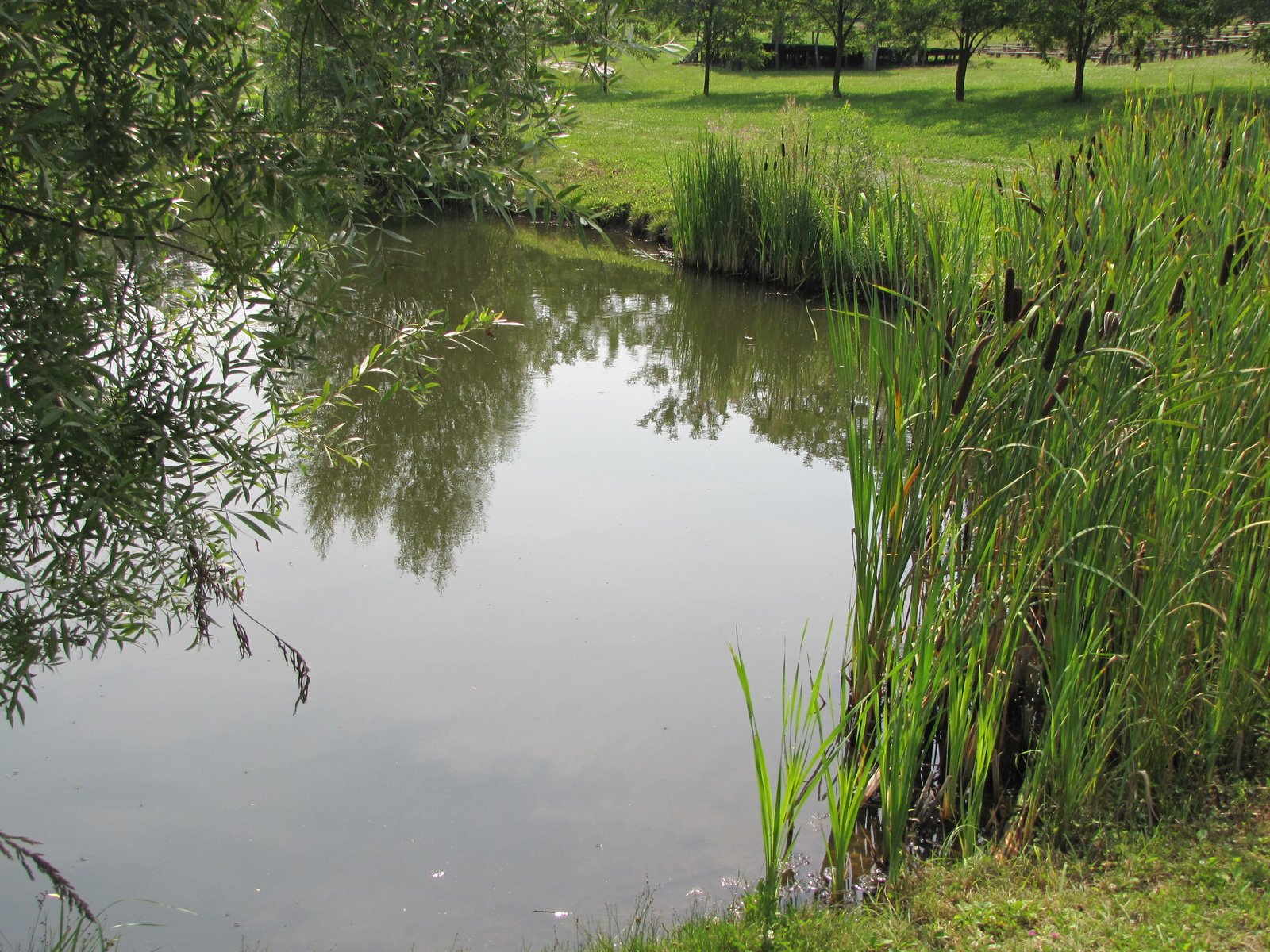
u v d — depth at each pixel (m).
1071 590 4.05
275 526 3.24
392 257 17.77
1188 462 3.99
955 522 4.57
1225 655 3.90
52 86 2.60
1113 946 3.19
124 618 3.38
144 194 2.73
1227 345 4.29
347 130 3.01
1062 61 44.31
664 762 5.26
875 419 4.75
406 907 4.27
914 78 44.09
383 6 2.87
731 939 3.62
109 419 2.71
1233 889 3.39
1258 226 4.57
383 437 10.06
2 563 2.82
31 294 2.59
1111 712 3.95
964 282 5.02
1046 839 4.00
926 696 4.29
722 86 45.00
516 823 4.82
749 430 10.58
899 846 3.95
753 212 15.70
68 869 4.48
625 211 19.89
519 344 13.32
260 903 4.31
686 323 14.20
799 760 3.85
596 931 4.09
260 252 3.00
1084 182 5.73
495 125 3.16
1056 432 4.33
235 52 2.91
